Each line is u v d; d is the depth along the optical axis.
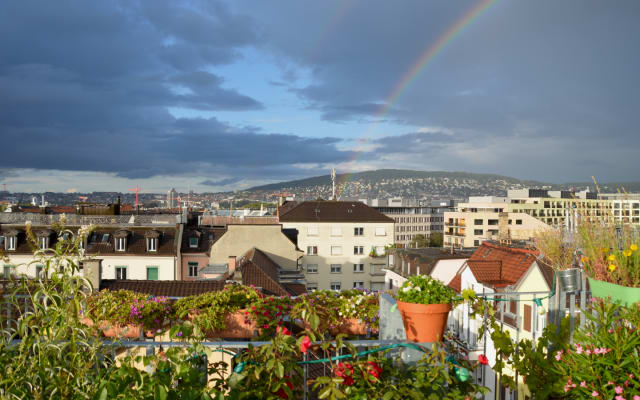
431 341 4.95
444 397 4.29
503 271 28.06
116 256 43.94
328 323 8.66
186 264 45.09
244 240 44.22
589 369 4.63
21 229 43.53
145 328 9.42
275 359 3.90
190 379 3.73
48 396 3.73
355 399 4.08
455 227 145.38
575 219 5.94
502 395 6.80
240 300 9.51
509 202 163.88
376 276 64.50
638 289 5.00
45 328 3.81
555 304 5.83
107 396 3.58
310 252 64.38
